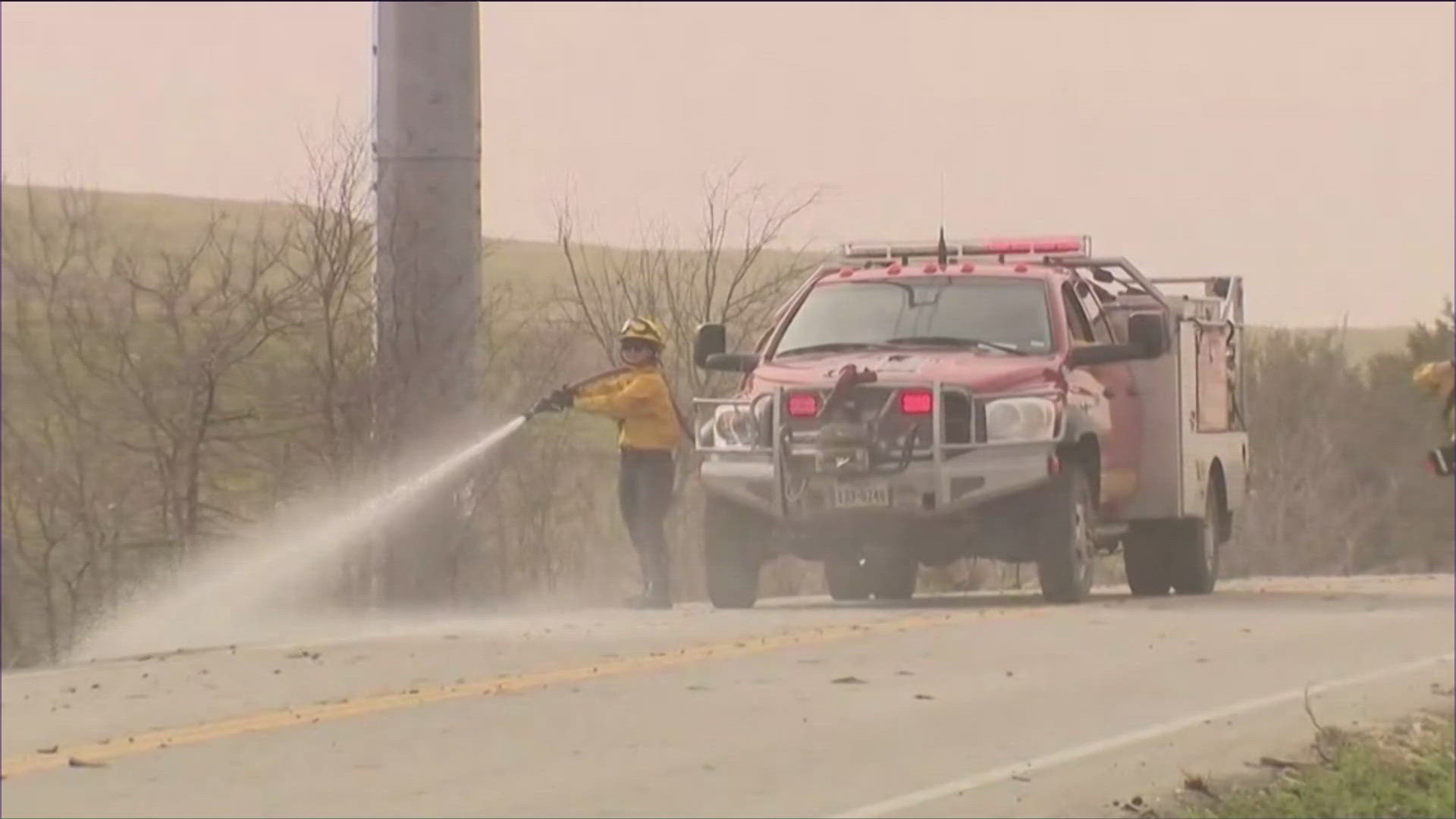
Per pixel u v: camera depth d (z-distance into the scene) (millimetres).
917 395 69938
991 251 80250
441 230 71938
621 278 94375
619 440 74250
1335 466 150625
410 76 71500
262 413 74812
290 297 74938
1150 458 77750
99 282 81125
